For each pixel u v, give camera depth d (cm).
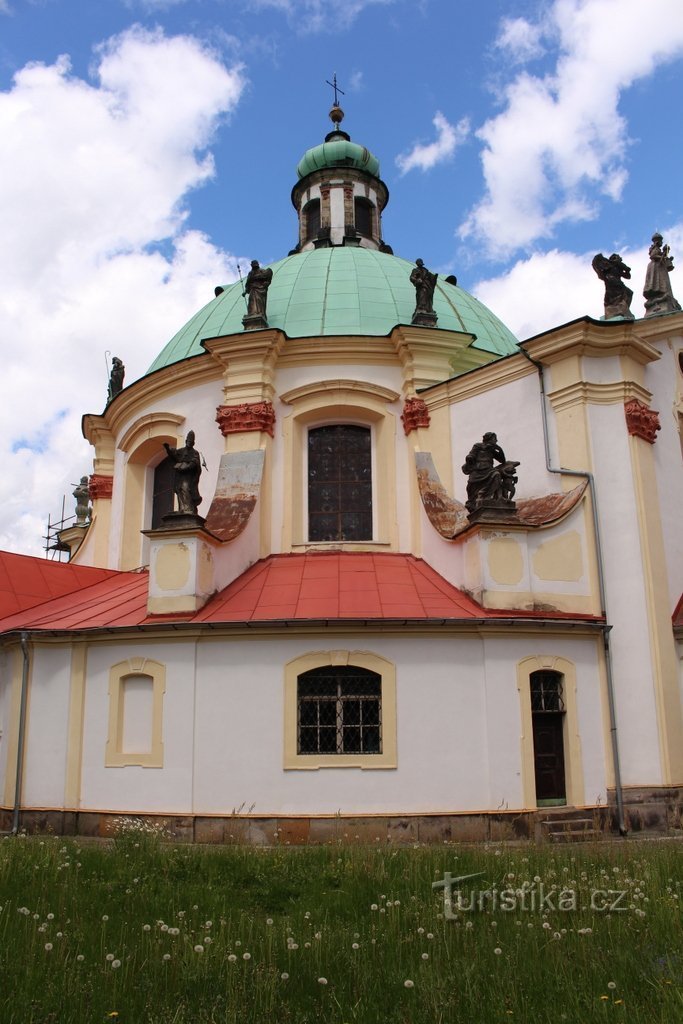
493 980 775
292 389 2455
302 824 1752
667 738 1947
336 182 3691
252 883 1205
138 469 2772
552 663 1902
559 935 884
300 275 2847
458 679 1836
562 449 2155
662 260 2575
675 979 748
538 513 2073
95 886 1134
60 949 840
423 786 1773
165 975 783
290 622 1816
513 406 2275
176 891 1130
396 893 1091
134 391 2738
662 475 2241
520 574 1936
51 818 1898
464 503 2253
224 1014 705
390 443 2439
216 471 2467
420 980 775
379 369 2509
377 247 3700
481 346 2755
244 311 2786
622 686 1986
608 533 2083
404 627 1831
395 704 1811
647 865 1209
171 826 1792
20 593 2392
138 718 1903
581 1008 713
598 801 1883
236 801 1781
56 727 1958
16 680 2027
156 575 1956
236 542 2142
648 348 2202
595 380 2172
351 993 759
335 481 2469
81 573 2562
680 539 2230
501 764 1802
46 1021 684
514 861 1291
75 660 1983
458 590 2016
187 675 1864
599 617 1998
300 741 1811
